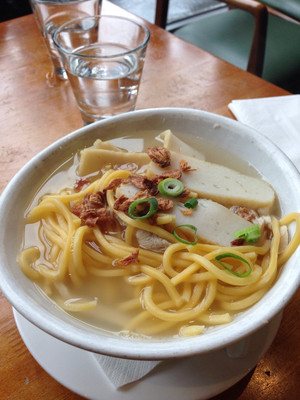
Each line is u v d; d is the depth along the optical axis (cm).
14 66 32
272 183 19
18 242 17
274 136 26
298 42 47
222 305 16
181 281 17
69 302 17
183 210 18
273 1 44
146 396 14
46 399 15
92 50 28
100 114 26
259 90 30
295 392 16
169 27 76
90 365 15
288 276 15
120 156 21
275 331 16
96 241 19
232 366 15
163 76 31
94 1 32
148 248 18
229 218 18
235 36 47
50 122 27
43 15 31
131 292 17
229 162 21
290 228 18
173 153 21
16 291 14
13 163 25
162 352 12
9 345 17
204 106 29
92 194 19
